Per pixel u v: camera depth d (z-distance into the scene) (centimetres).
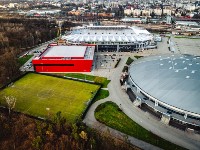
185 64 13638
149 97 12394
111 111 12450
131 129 11025
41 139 9294
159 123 11462
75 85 15550
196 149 9750
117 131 10875
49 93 14412
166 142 10150
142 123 11475
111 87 15250
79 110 12562
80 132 9856
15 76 16688
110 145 9544
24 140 9775
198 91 11425
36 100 13538
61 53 18900
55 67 17838
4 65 17125
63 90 14838
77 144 9269
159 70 13575
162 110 11850
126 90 14612
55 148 9275
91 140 9275
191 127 11012
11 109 12394
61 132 10069
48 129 9906
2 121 10725
